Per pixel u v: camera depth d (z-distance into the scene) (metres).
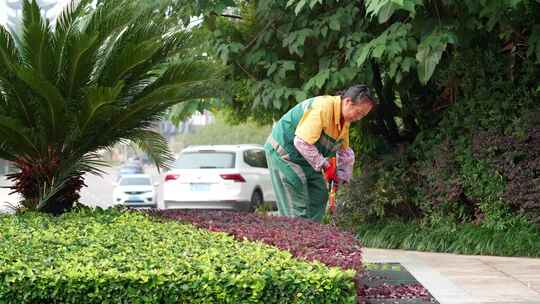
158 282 4.47
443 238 10.04
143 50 7.54
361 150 11.50
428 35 9.16
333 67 10.23
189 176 17.86
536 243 9.29
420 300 5.80
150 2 8.30
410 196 10.80
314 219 7.90
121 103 7.97
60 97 7.41
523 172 9.52
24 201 8.01
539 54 9.10
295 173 7.70
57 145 7.88
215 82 8.10
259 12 10.70
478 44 10.18
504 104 9.76
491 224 9.78
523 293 6.76
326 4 10.51
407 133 11.56
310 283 4.47
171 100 7.85
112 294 4.51
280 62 10.72
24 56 7.73
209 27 11.16
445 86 10.63
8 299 4.53
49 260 4.84
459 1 9.20
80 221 6.64
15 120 7.38
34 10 7.54
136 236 5.80
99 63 7.97
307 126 7.28
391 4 7.91
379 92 11.12
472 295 6.65
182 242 5.53
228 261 4.79
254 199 18.36
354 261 5.05
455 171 10.13
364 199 10.94
